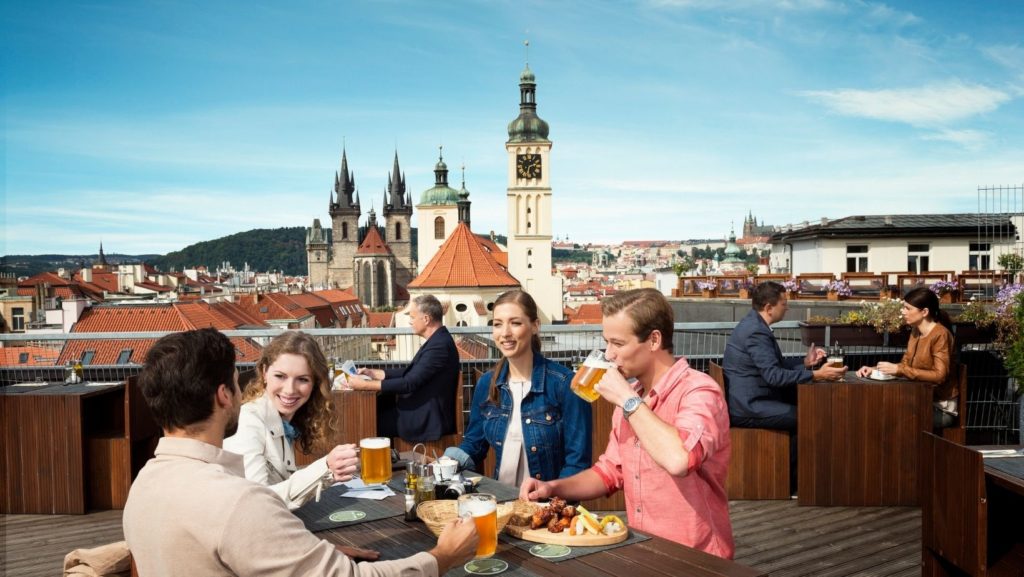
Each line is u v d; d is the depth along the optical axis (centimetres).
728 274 2148
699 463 232
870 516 531
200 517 171
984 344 729
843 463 553
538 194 7700
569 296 15788
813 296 1609
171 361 188
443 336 552
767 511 548
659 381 265
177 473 182
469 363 721
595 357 256
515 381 372
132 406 577
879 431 550
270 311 8125
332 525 265
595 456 569
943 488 349
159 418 192
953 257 2531
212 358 192
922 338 562
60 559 465
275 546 174
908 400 548
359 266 13925
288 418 324
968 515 328
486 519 217
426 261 10994
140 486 184
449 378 554
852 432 551
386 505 291
